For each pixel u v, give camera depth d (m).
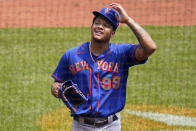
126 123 27.12
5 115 28.75
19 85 36.34
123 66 14.41
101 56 14.05
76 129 14.68
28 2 77.25
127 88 35.75
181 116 28.77
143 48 13.23
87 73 14.06
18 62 44.09
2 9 72.12
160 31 57.41
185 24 61.19
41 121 27.61
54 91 14.68
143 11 69.19
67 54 14.51
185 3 72.81
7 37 55.25
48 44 51.72
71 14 68.56
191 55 46.72
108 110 14.11
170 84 37.00
